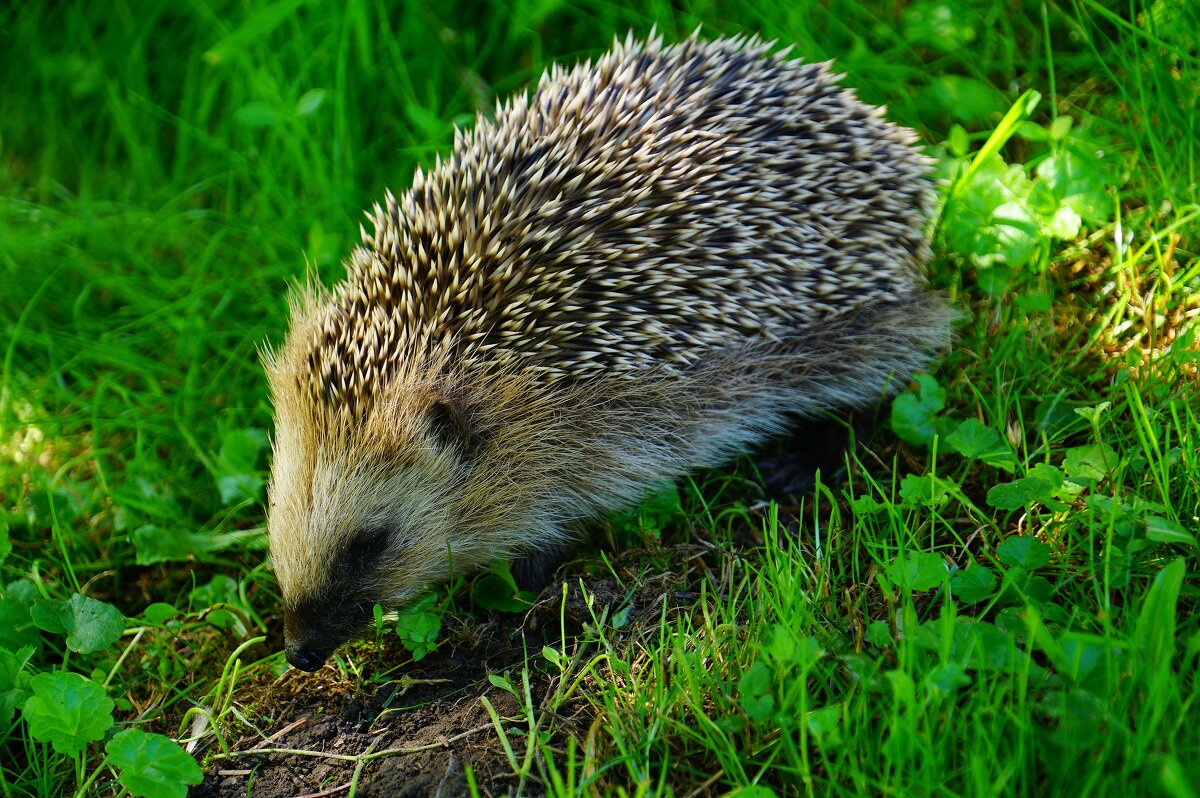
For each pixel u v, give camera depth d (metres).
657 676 2.78
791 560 3.06
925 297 3.85
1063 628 2.68
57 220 5.12
